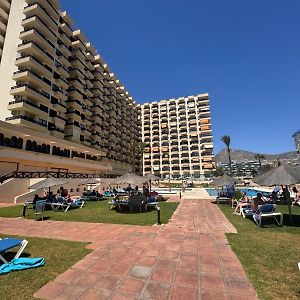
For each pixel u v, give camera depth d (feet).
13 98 114.01
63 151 127.65
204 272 13.51
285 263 14.76
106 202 55.83
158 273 13.39
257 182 29.22
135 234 22.65
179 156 304.50
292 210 38.34
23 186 64.49
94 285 11.98
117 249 17.81
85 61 177.27
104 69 213.66
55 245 19.03
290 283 12.12
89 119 178.29
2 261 14.97
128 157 273.54
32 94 111.96
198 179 226.38
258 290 11.38
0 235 23.04
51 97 130.21
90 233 23.49
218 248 17.93
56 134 129.29
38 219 32.53
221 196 52.75
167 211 38.58
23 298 10.79
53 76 132.77
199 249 17.72
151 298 10.70
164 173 308.19
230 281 12.36
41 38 121.39
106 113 214.90
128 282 12.30
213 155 289.33
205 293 11.12
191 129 307.37
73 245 18.98
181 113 318.45
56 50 137.28
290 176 26.30
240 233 22.72
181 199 60.29
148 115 332.60
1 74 118.83
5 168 83.92
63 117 143.54
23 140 97.76
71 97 153.38
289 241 19.79
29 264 14.43
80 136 162.81
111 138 221.05
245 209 33.30
